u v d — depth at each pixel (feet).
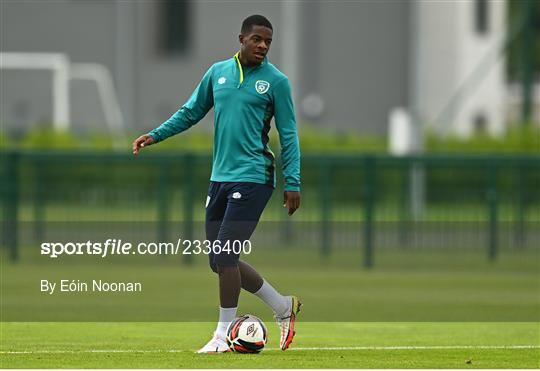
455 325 138.21
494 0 474.08
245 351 103.40
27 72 442.09
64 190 234.99
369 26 455.22
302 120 449.48
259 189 101.30
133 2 466.29
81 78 453.99
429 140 360.69
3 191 224.53
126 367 94.17
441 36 464.24
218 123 101.91
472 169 238.07
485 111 478.18
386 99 455.22
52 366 95.35
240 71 101.50
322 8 453.17
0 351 107.34
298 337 124.36
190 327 133.28
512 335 127.03
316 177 241.35
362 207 239.91
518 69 569.23
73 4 466.70
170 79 464.65
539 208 239.91
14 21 468.75
